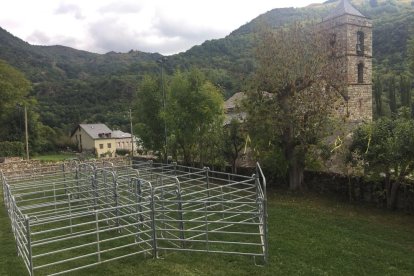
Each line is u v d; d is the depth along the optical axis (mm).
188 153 25672
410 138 13195
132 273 8984
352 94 27250
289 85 18203
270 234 11930
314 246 10789
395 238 11695
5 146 49406
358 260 9797
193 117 23391
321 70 17875
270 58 18453
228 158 22594
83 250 10742
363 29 27656
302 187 19234
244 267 9234
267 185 20906
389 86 45562
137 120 29266
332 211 15094
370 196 16109
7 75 57844
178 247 10602
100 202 14891
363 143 15602
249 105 19281
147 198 10266
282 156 18891
